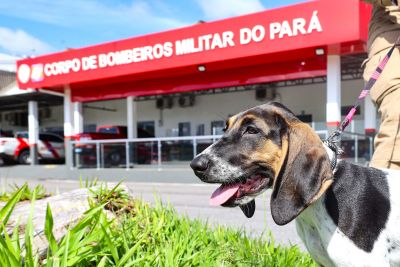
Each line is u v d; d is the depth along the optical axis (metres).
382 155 3.72
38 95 24.27
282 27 13.43
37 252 2.95
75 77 18.41
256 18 13.88
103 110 28.39
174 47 15.70
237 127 3.05
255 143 2.95
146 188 13.03
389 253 2.76
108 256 3.20
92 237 3.09
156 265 3.28
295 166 2.78
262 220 7.27
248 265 3.69
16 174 20.14
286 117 2.90
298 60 14.88
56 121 30.97
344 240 2.76
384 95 3.81
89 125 28.97
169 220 4.22
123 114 27.59
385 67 3.83
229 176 2.97
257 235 5.71
